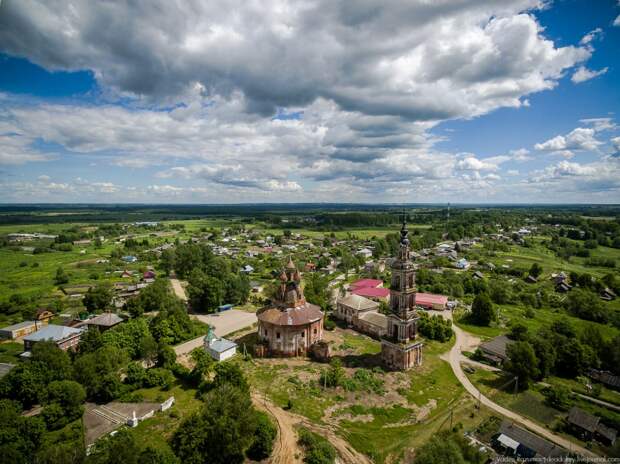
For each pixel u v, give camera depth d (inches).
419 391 3142.2
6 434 2167.8
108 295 5575.8
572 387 3292.3
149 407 2802.7
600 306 5398.6
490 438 2511.1
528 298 6063.0
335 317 5226.4
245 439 2224.4
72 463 1998.0
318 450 2289.6
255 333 4596.5
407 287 3472.0
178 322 4532.5
